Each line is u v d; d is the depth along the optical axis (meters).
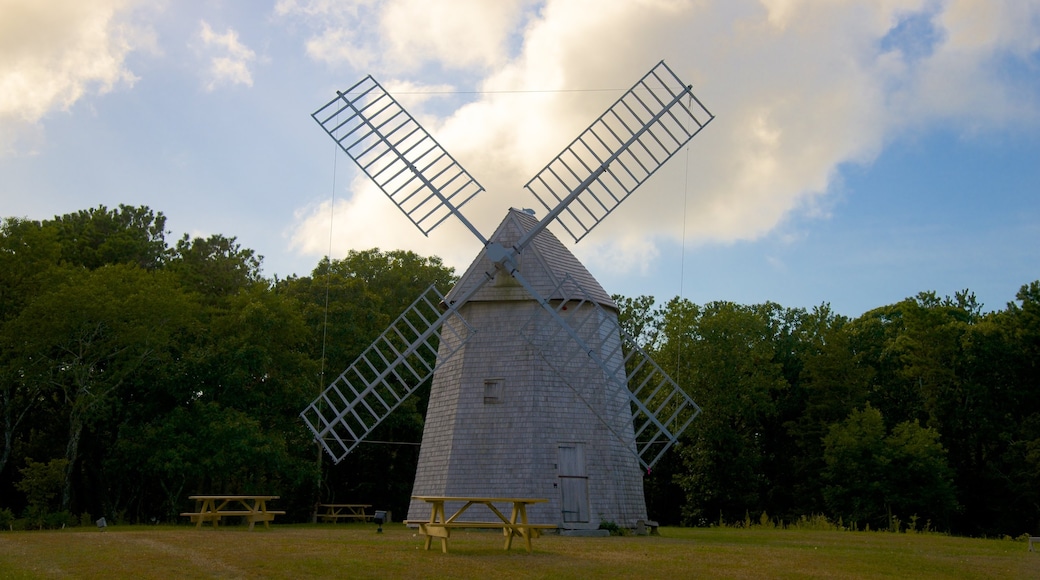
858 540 28.45
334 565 16.67
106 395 40.75
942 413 56.62
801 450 63.12
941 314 57.78
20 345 38.78
